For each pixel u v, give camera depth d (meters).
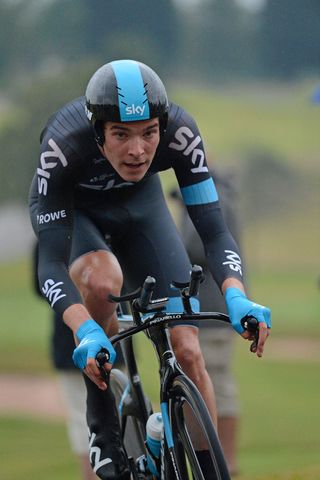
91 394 10.57
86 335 9.32
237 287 9.87
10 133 112.19
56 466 20.86
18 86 137.75
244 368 38.22
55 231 10.07
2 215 111.69
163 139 10.16
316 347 44.91
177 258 10.73
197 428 9.31
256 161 125.12
